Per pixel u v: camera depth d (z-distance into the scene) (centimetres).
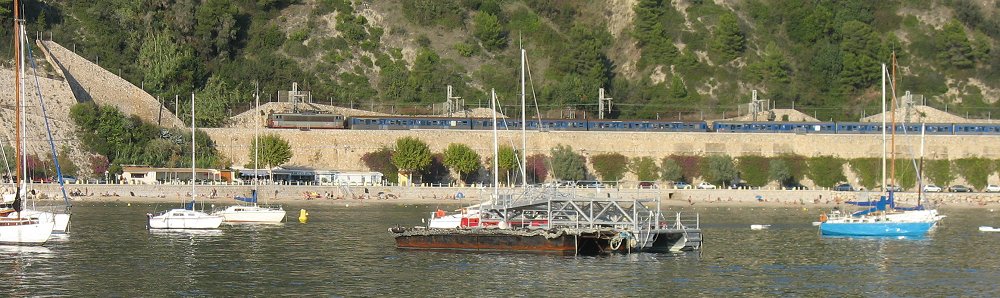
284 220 16162
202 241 13038
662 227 12600
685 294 9669
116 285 9875
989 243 13662
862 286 10150
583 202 12431
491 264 11025
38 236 12281
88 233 13712
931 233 15025
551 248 11756
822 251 12650
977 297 9669
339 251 12112
